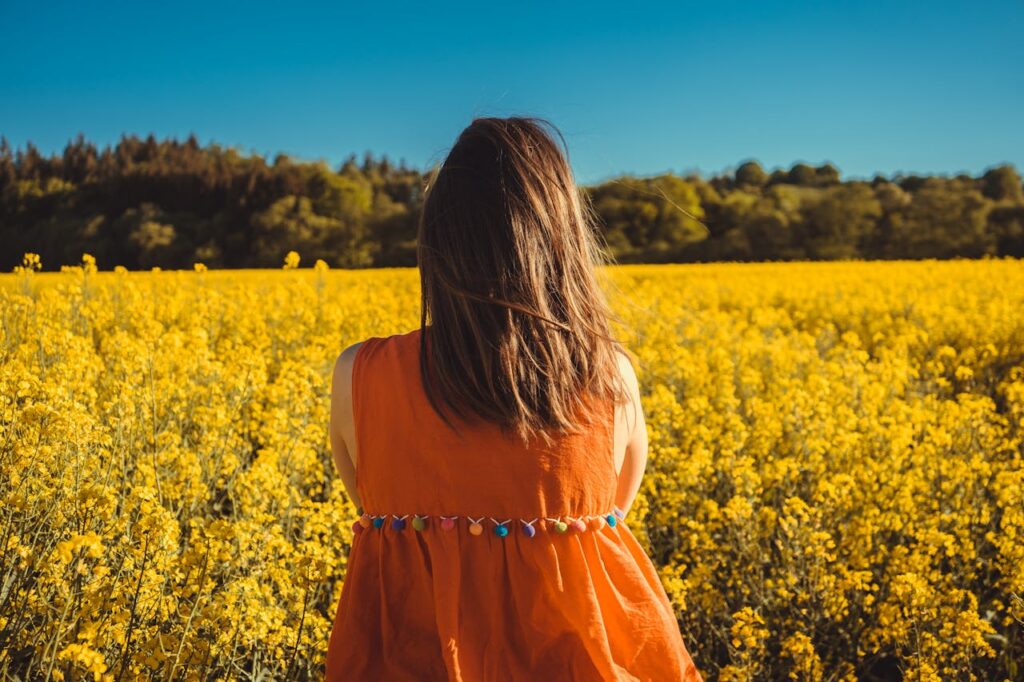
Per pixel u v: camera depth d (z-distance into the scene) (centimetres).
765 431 467
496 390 114
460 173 121
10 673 229
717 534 360
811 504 403
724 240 4794
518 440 116
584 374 118
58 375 380
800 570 321
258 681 236
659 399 488
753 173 7256
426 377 120
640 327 880
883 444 458
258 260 4256
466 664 114
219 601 228
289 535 320
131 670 204
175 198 4744
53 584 229
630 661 122
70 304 696
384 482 122
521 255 116
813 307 1311
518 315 115
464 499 118
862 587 308
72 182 5081
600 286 129
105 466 314
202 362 499
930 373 793
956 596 295
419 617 121
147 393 388
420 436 119
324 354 669
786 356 719
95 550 196
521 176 119
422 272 123
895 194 5425
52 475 277
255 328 798
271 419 432
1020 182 5988
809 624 312
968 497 394
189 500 303
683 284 1791
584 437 118
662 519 361
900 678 319
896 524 354
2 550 235
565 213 121
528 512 118
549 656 118
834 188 5803
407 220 4500
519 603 117
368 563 125
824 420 477
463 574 118
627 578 122
